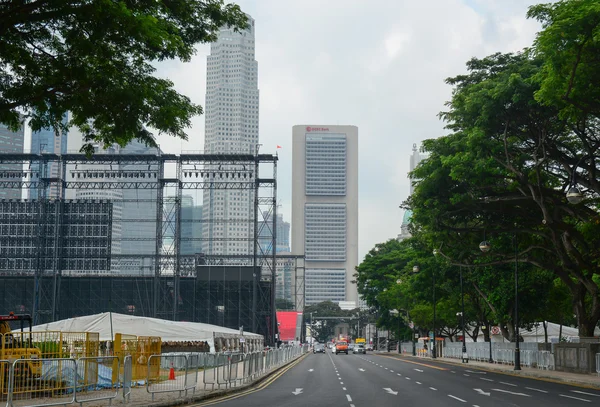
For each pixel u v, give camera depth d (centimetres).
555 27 2795
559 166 4512
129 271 12456
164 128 2081
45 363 1961
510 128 4038
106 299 10175
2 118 2027
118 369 2228
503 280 5716
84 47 1814
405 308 10244
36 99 1969
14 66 1991
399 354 11800
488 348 6625
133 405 2092
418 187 4603
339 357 9269
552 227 4203
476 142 3934
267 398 2595
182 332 4959
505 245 5250
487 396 2634
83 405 2038
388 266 11944
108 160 10012
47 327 4650
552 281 5828
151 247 13912
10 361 1805
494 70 4469
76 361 2055
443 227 4875
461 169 4109
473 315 8044
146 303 10162
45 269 9825
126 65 2028
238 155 10112
